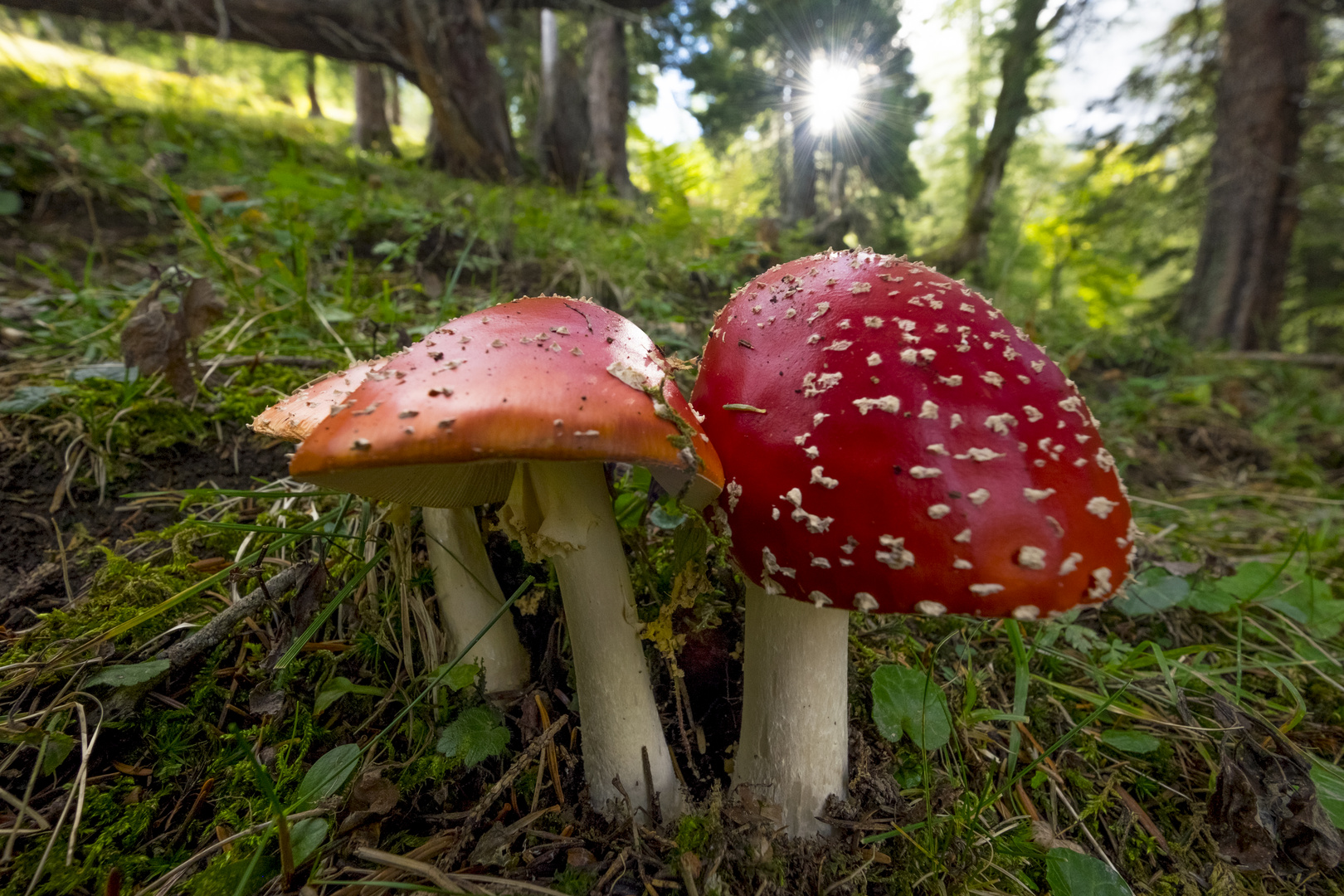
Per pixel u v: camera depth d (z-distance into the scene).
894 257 0.17
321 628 0.21
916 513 0.13
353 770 0.17
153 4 0.80
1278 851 0.19
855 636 0.24
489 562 0.21
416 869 0.15
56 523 0.25
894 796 0.19
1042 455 0.14
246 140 0.79
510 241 0.54
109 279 0.44
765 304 0.17
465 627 0.19
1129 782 0.21
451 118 0.94
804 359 0.15
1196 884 0.18
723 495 0.15
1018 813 0.20
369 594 0.22
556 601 0.22
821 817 0.18
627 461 0.13
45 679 0.18
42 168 0.55
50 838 0.16
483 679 0.20
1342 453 0.60
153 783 0.18
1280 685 0.25
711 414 0.16
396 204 0.56
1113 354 0.74
